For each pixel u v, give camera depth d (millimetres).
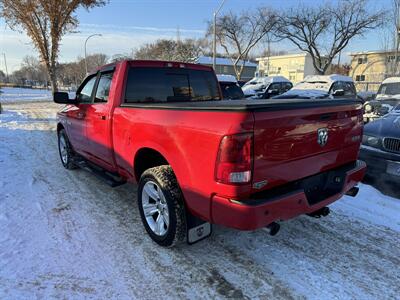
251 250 3215
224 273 2850
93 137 4359
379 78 41844
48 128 11125
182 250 3203
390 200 4398
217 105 2432
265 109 2312
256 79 19141
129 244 3307
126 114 3480
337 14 31531
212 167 2404
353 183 3248
